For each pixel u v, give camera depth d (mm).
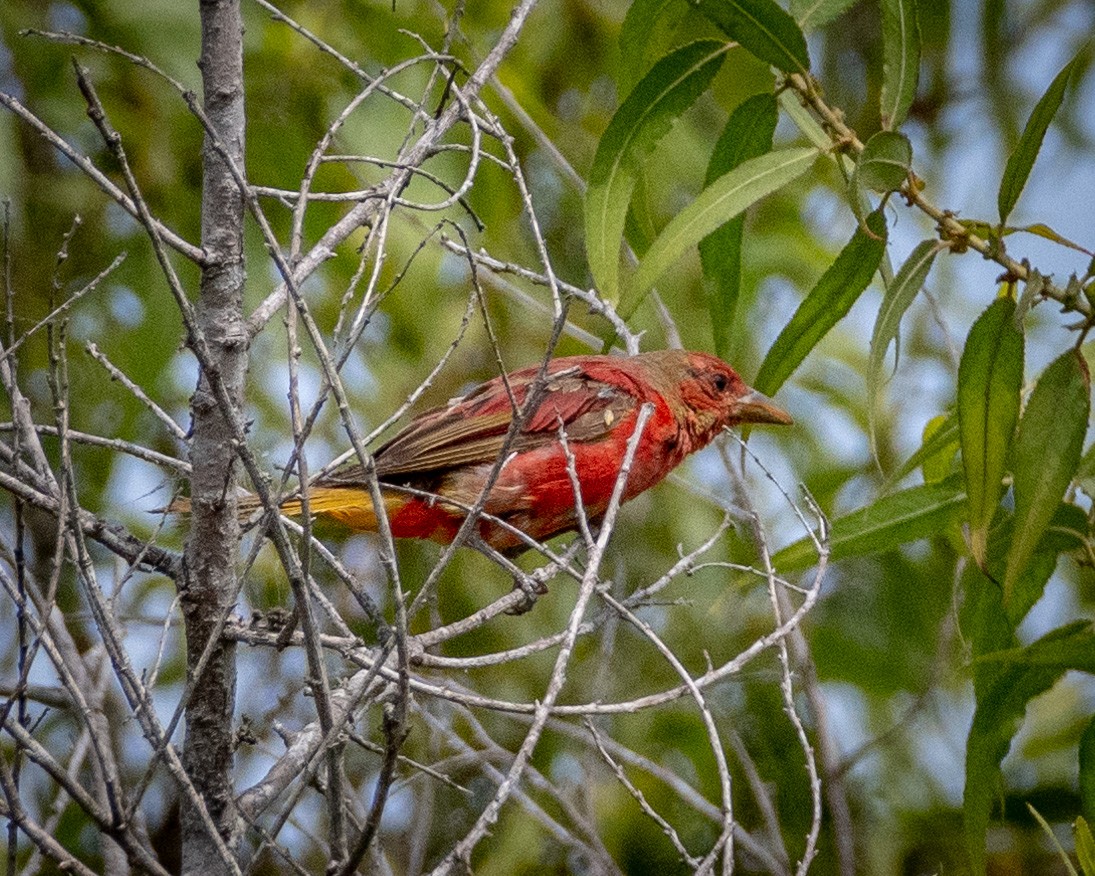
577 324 13516
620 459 11148
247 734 7617
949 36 15008
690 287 14219
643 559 13016
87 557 6535
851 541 9664
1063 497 8289
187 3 12328
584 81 13922
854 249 9328
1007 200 8438
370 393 12727
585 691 12336
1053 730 13164
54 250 12438
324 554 7438
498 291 12961
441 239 8695
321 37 12359
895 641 13445
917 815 12961
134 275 12305
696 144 13367
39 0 12680
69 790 6223
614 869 10172
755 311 14414
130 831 6316
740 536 12555
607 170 9695
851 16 14992
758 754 12672
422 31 12367
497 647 12594
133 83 12359
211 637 6566
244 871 7254
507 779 6273
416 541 12867
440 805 11742
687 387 11758
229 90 7328
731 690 12805
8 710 6223
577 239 13602
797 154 9289
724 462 11781
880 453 13820
